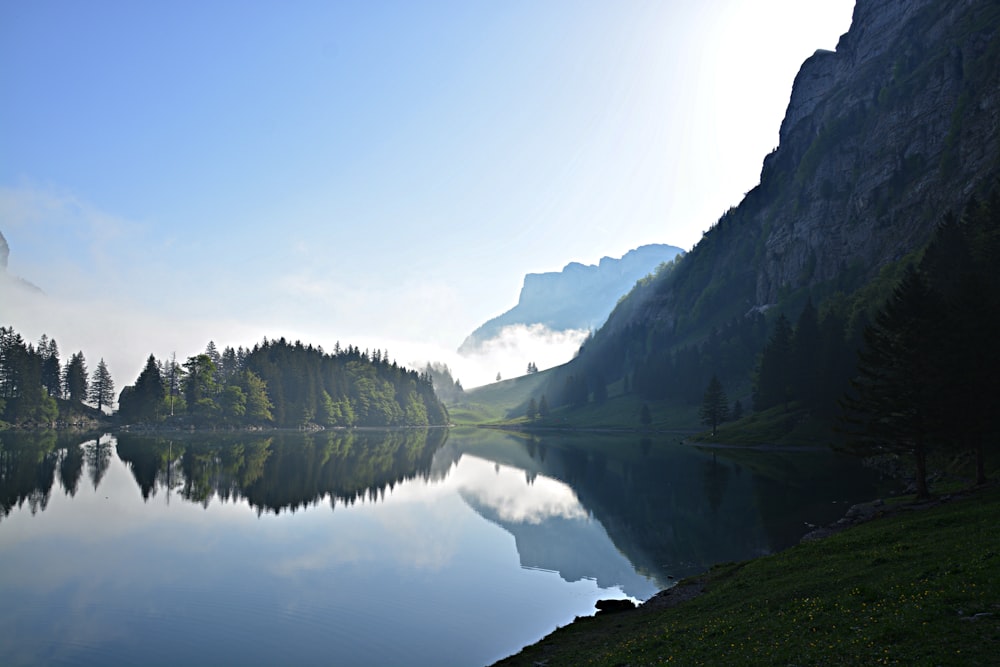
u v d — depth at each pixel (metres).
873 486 74.50
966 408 45.38
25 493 75.12
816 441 125.69
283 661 28.77
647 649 22.44
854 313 142.12
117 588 39.28
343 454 140.62
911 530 32.59
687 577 41.66
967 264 86.81
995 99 176.12
